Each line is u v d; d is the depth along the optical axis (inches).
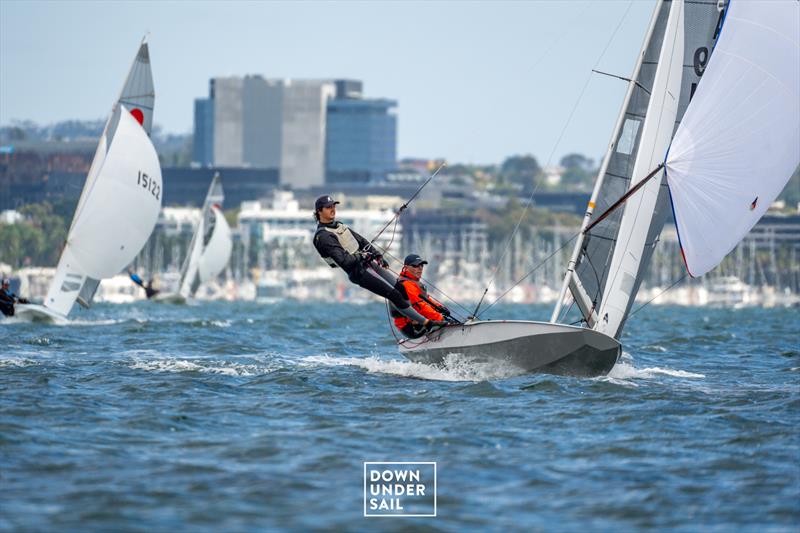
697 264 3142.2
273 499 1879.9
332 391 2999.5
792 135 3090.6
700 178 3097.9
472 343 3203.7
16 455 2145.7
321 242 3122.5
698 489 1958.7
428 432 2420.0
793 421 2566.4
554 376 3216.0
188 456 2172.7
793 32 3051.2
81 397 2849.4
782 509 1835.6
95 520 1748.3
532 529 1742.1
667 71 3176.7
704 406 2773.1
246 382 3181.6
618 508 1846.7
